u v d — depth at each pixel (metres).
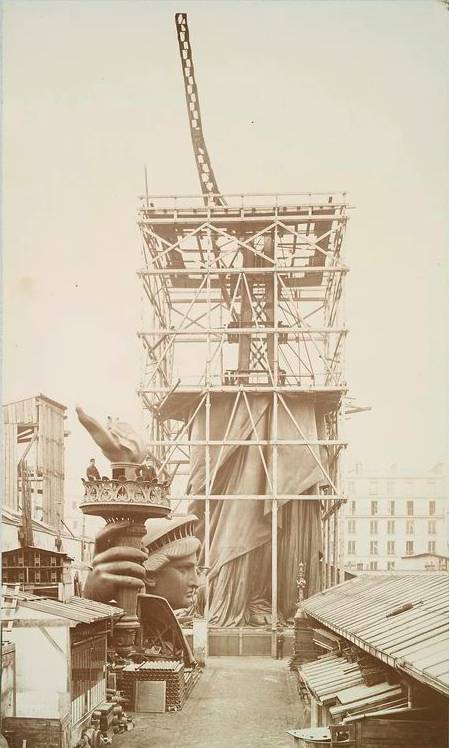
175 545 50.47
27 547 35.91
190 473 61.00
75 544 54.16
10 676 29.77
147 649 43.69
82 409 44.84
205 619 56.25
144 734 34.38
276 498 58.69
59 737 29.31
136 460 45.25
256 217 57.50
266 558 60.09
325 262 60.69
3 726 29.39
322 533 61.34
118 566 43.44
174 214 56.34
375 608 36.50
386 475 66.00
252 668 50.91
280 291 62.97
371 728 25.08
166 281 61.34
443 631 26.20
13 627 30.08
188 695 42.00
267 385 61.44
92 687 34.06
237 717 37.09
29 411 50.19
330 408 62.81
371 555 66.56
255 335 62.78
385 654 25.39
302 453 60.31
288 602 59.31
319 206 55.28
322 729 28.39
